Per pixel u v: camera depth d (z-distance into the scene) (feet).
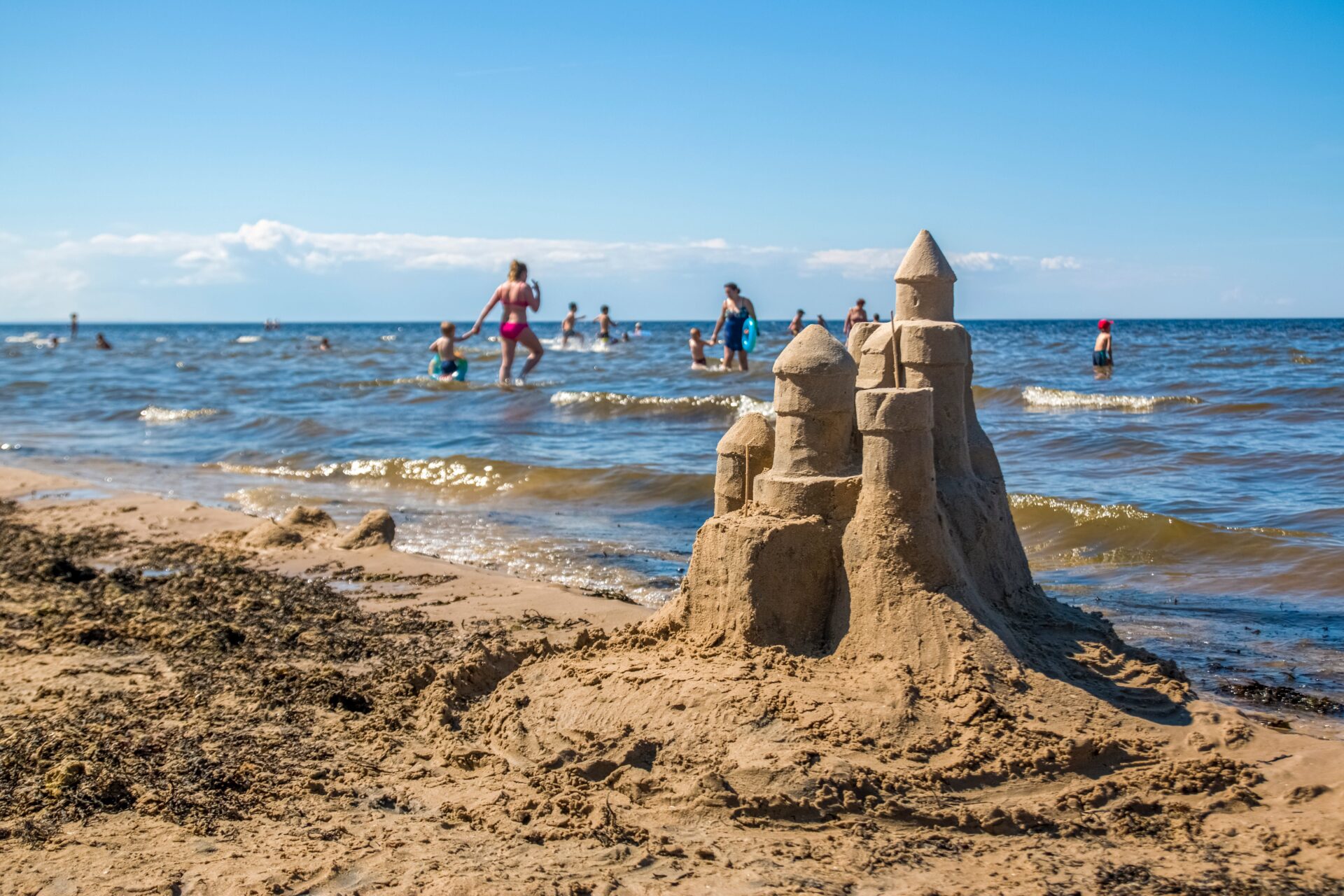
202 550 35.42
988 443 20.68
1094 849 13.94
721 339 101.24
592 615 26.76
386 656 23.77
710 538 18.61
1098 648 18.42
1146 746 16.05
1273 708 20.03
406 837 14.76
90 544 36.70
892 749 15.51
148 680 22.09
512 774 16.66
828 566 18.02
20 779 17.19
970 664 16.49
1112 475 44.62
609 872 13.51
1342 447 47.60
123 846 14.83
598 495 45.47
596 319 147.13
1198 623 25.90
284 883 13.46
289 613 27.43
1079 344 154.30
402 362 141.28
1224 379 82.58
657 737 16.30
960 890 12.87
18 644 24.76
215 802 16.20
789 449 18.72
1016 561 20.15
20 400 97.50
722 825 14.73
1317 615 26.13
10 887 13.69
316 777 17.07
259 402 86.58
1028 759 15.38
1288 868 13.26
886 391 17.35
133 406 88.12
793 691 16.40
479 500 46.03
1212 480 42.50
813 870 13.47
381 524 36.24
